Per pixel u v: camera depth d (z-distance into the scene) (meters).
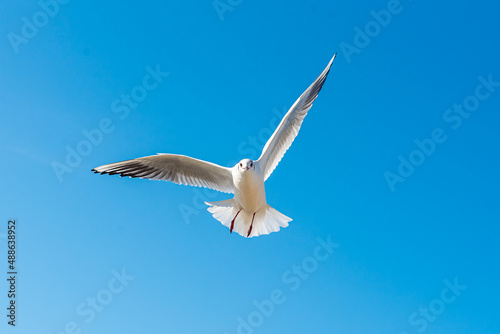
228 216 7.89
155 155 7.70
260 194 7.45
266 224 7.84
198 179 8.04
